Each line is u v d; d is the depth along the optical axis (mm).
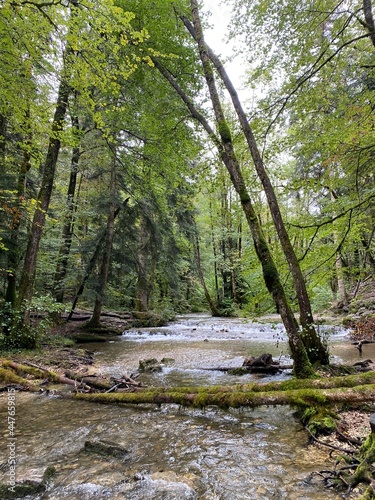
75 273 14422
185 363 8539
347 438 3400
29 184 11836
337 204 6418
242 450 3486
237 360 8695
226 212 9000
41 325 10289
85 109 10516
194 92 8930
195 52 8500
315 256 6871
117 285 18984
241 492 2643
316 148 6336
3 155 10000
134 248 16734
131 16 5164
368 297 15828
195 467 3129
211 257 27297
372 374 4125
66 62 6129
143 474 2998
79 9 4984
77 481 2883
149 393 5152
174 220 20062
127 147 11273
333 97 7711
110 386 6020
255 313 7496
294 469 2984
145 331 15266
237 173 6270
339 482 2627
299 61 6559
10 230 9914
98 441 3619
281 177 7156
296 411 4633
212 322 18109
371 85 7766
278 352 9664
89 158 14969
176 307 26281
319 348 6348
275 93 7039
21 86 6453
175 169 10414
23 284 9688
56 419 4578
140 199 15273
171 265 19734
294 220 7039
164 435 3977
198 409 4879
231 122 7355
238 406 4383
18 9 5188
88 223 19406
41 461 3299
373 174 7062
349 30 6875
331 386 4250
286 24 6320
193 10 7238
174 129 8820
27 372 6922
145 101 9461
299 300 6477
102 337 13281
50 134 7930
